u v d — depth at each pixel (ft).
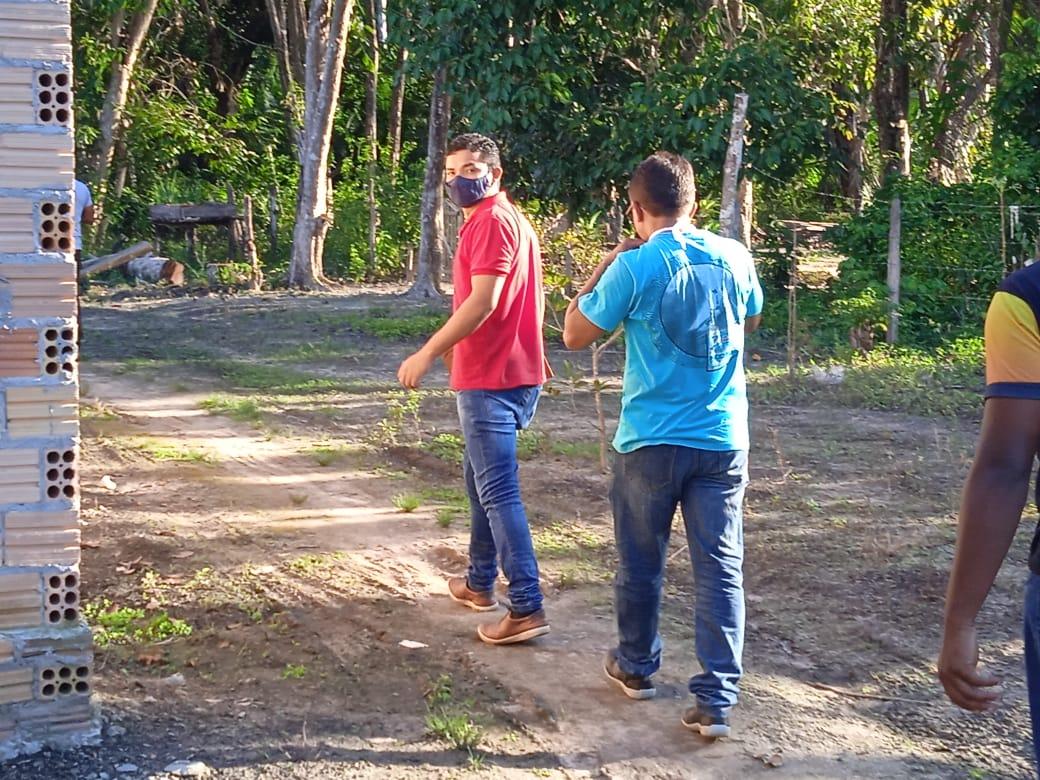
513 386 16.30
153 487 25.18
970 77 73.72
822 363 42.34
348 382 39.58
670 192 13.83
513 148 53.98
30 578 12.82
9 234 12.38
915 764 13.39
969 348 43.45
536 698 14.90
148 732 13.66
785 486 25.59
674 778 13.01
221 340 50.72
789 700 15.01
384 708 14.62
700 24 53.93
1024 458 8.09
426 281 70.69
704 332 13.39
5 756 12.70
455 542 21.56
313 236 77.92
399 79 55.31
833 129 62.80
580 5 51.06
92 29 96.84
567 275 37.09
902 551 20.95
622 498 14.03
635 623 14.56
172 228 90.17
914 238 49.85
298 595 18.61
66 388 12.72
